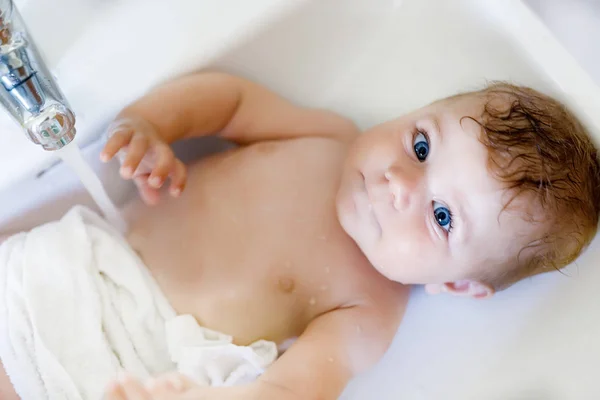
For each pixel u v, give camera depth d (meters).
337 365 0.81
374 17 0.98
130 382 0.67
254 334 0.83
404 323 0.92
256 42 0.88
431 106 0.84
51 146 0.63
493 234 0.77
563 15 1.04
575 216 0.78
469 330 0.89
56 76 0.78
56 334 0.72
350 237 0.88
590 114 0.80
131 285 0.78
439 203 0.78
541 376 0.82
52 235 0.75
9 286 0.72
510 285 0.87
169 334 0.79
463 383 0.87
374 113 1.05
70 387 0.71
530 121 0.77
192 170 0.90
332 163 0.93
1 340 0.71
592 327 0.80
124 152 0.75
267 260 0.85
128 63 0.80
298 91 1.00
